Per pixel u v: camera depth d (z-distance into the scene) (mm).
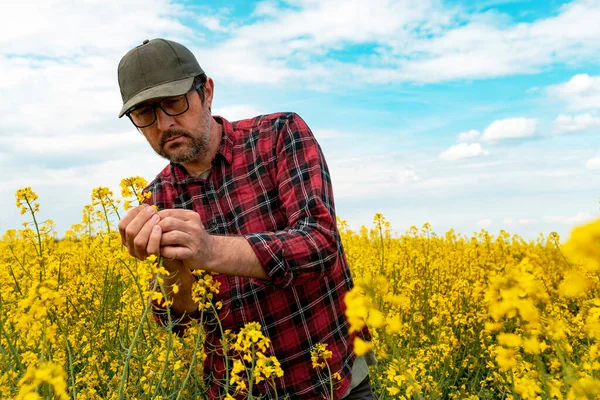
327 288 2166
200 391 2516
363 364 2264
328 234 1932
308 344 2127
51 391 1632
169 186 2393
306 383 2141
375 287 1436
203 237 1724
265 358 2008
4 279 3578
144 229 1703
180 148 2109
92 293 3996
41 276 3146
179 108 2064
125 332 3297
